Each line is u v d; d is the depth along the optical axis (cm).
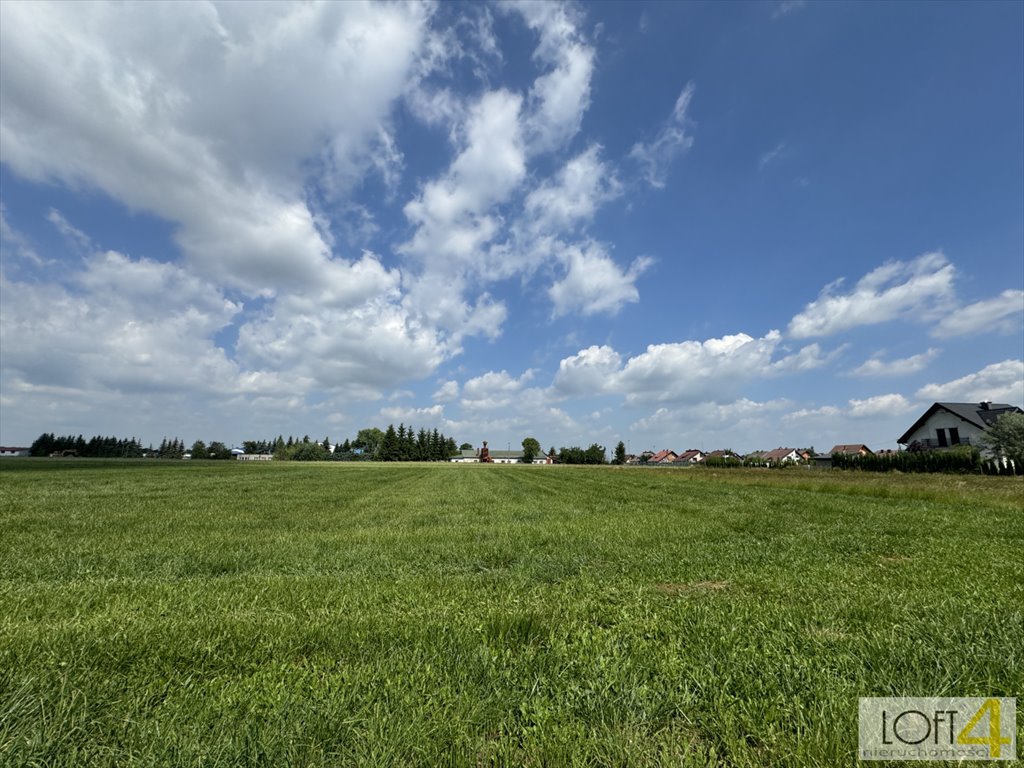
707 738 255
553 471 6788
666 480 3816
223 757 226
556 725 256
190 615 466
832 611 472
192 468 5872
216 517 1418
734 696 289
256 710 268
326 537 1044
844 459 5909
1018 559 753
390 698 279
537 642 400
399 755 227
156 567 763
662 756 228
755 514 1443
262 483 3150
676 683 306
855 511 1491
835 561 768
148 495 2145
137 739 244
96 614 470
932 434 6038
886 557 810
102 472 4275
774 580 629
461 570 750
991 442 4450
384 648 374
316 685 299
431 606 508
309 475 4644
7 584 631
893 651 352
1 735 238
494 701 281
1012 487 2348
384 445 15662
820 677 311
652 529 1143
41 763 225
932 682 307
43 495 2091
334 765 226
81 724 251
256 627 417
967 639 379
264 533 1122
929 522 1230
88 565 767
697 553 845
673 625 432
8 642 363
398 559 816
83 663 329
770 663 335
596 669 322
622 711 272
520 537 1030
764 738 246
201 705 276
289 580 645
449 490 2792
